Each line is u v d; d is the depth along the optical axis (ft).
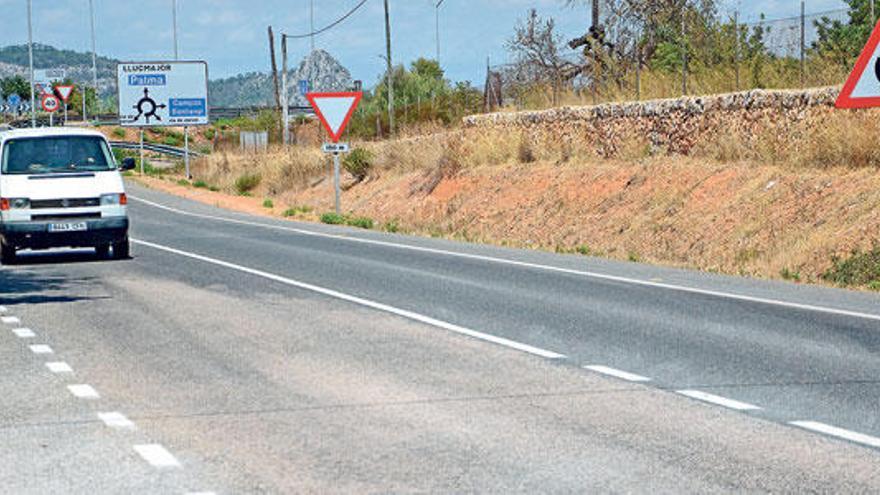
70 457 22.25
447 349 34.24
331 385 29.12
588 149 97.81
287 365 31.94
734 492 19.47
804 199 66.69
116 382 29.84
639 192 82.69
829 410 25.62
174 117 203.00
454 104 176.35
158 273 57.06
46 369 31.81
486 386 28.81
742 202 71.31
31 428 24.73
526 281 50.93
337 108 97.40
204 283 52.19
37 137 66.18
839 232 59.41
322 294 47.52
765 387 28.17
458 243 73.10
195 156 276.82
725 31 95.96
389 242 74.02
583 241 80.43
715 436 23.43
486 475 20.65
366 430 24.21
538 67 135.03
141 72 202.39
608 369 30.81
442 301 44.75
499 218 93.97
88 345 35.73
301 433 23.99
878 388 27.84
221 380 29.91
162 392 28.43
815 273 55.88
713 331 36.63
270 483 20.29
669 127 87.86
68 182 63.77
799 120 74.95
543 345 34.65
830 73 79.20
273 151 194.18
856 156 67.72
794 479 20.21
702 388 28.22
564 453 22.18
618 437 23.43
